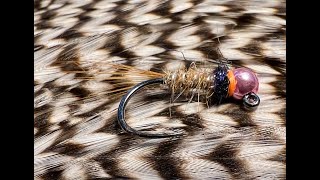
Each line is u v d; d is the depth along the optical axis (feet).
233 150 0.16
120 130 0.17
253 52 0.18
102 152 0.17
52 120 0.18
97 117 0.18
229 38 0.19
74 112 0.18
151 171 0.16
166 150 0.16
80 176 0.16
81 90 0.18
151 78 0.18
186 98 0.18
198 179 0.16
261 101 0.17
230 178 0.16
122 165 0.16
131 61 0.19
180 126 0.17
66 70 0.19
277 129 0.16
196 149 0.16
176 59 0.19
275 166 0.16
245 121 0.17
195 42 0.19
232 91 0.17
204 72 0.17
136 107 0.18
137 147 0.17
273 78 0.18
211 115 0.17
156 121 0.17
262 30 0.19
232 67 0.18
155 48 0.19
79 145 0.17
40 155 0.17
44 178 0.17
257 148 0.16
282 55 0.18
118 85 0.18
